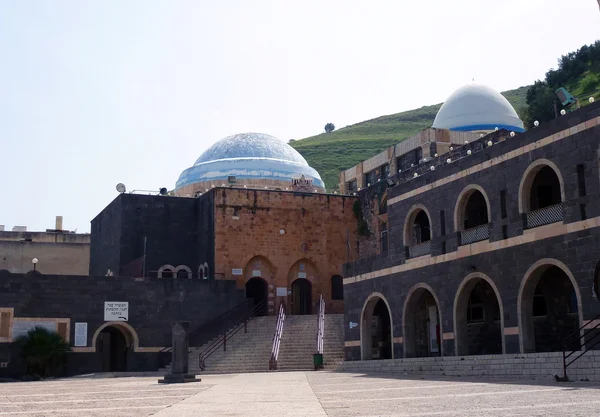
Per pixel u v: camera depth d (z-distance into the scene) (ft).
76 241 235.40
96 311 144.97
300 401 56.18
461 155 142.51
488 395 57.16
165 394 70.03
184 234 176.96
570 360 81.25
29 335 135.85
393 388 70.64
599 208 86.33
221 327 153.79
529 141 98.17
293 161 203.10
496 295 104.17
